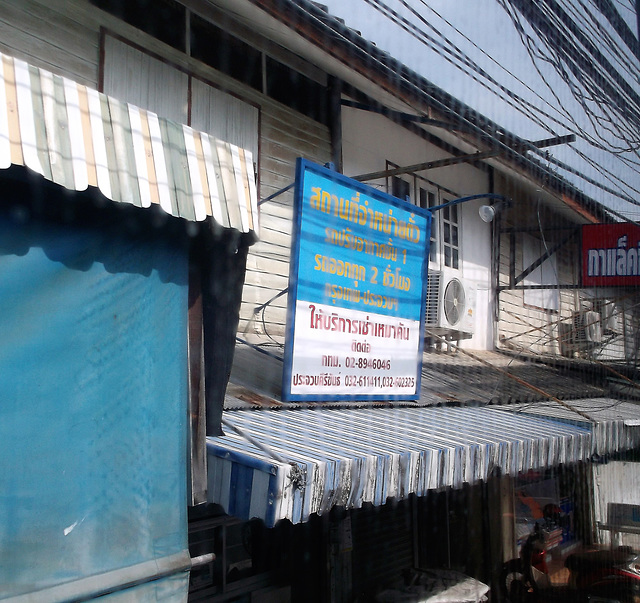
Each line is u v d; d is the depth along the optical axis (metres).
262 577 5.41
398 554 6.84
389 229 5.49
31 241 2.73
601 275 9.79
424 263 5.89
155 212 3.04
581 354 11.41
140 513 3.02
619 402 8.79
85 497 2.81
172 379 3.22
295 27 5.34
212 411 3.59
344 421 4.53
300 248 4.72
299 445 3.57
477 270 9.38
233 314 3.64
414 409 5.66
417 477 3.88
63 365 2.79
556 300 11.69
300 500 3.12
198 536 5.00
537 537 8.45
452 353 8.77
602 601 7.42
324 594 5.82
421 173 8.24
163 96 5.21
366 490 3.49
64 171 2.61
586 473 10.62
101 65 4.79
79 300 2.87
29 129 2.54
